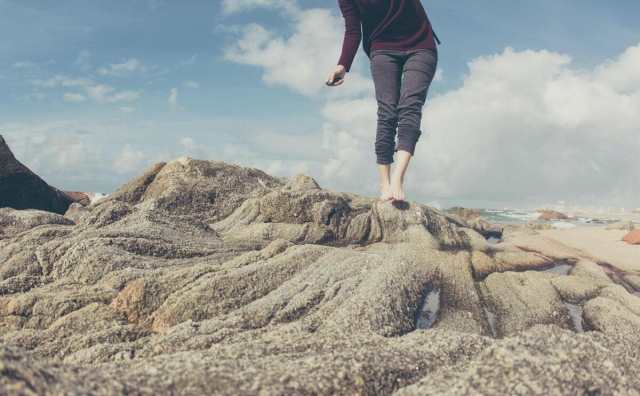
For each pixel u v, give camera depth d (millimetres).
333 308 4281
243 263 5516
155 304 4535
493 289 5660
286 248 5789
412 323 4387
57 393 1554
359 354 2498
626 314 4941
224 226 8922
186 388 2010
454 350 2803
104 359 3395
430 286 5406
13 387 1469
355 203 8867
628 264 7398
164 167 10641
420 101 6031
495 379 2086
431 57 6129
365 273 5086
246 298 4617
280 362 2406
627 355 2502
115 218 7398
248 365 2295
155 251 6031
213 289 4590
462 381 2127
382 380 2363
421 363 2580
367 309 4133
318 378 2229
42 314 4512
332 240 8031
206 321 4016
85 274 5383
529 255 7215
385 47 6188
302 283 4801
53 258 5742
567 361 2162
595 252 8219
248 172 10836
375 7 6125
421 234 7438
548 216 20109
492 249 7383
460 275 5852
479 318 5023
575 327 5039
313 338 3078
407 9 6102
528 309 5238
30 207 10930
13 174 10453
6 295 5070
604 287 5762
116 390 1791
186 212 9531
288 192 8430
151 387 1953
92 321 4309
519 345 2250
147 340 3688
